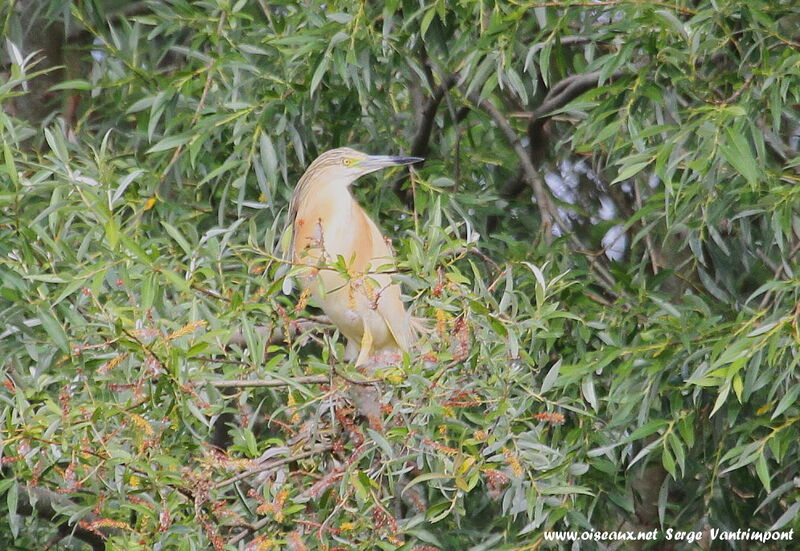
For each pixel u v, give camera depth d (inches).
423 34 378.3
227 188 386.3
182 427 293.3
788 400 329.1
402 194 469.4
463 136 494.0
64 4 445.4
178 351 269.0
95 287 277.1
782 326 328.2
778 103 346.0
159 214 395.9
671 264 478.9
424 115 449.1
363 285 309.1
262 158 382.9
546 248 410.3
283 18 412.5
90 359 294.0
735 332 355.3
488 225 470.0
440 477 282.0
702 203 366.0
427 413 290.7
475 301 292.5
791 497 387.2
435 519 296.0
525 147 505.7
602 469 357.7
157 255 282.5
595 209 523.2
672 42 365.4
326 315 377.7
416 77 435.5
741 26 379.6
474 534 384.5
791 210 361.4
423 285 302.7
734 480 426.0
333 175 386.0
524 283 385.1
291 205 393.7
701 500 414.0
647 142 389.7
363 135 470.3
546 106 463.8
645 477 449.1
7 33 457.7
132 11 517.7
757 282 455.5
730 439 401.7
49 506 357.1
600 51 479.5
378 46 398.6
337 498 288.2
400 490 353.7
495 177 500.7
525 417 328.2
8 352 305.6
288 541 273.9
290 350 302.0
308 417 335.3
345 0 399.2
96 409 269.4
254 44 416.5
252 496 281.0
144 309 275.0
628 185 519.8
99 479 285.7
